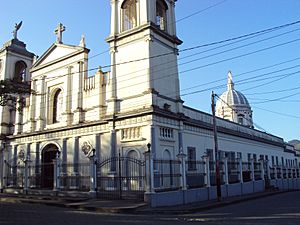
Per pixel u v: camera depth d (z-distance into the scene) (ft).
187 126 94.32
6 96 69.62
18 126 110.73
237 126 132.36
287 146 196.13
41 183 97.30
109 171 82.33
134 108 80.94
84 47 95.45
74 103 95.25
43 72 106.32
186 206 66.03
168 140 81.76
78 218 48.78
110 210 59.31
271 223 43.86
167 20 91.15
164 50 86.43
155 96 79.36
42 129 102.78
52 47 104.01
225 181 92.38
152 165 66.28
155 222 45.32
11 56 119.65
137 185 76.59
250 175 110.93
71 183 90.12
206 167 83.20
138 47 83.30
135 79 82.38
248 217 50.80
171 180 75.61
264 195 97.86
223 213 57.41
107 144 85.20
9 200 79.66
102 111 88.12
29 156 105.09
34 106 107.34
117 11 89.66
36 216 50.75
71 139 94.12
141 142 78.13
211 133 107.65
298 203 73.77
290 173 157.79
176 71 89.51
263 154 153.48
